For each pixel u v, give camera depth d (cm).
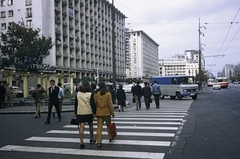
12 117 1280
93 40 6656
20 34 3447
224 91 3872
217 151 550
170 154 530
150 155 525
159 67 16650
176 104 1878
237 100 2055
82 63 6153
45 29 4784
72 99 1897
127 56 11469
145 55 12269
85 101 616
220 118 1060
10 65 3525
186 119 1046
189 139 666
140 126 889
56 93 1055
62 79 2728
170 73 16488
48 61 4856
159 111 1413
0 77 4072
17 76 3688
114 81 1970
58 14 5122
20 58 3334
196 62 15750
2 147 620
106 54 7594
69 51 5450
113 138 675
